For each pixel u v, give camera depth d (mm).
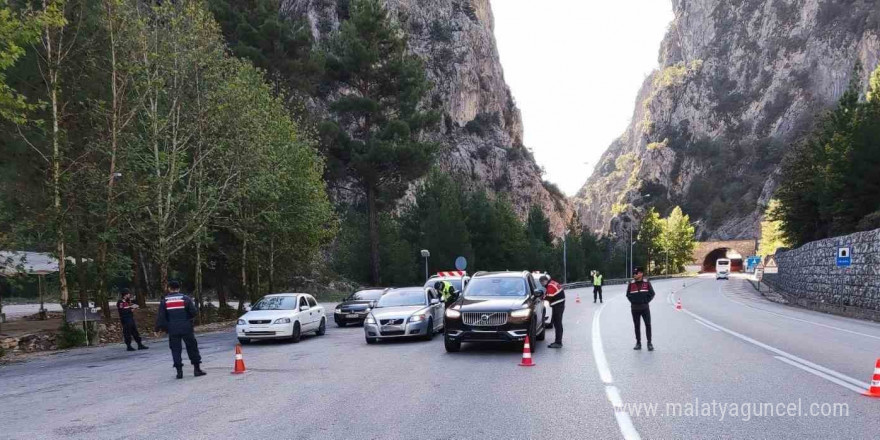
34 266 27109
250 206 27750
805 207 47406
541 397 7844
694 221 180250
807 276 36531
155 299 42031
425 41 112688
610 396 7820
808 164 46938
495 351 12984
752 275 105562
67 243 20125
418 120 46906
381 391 8562
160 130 22938
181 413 7527
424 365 11148
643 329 17250
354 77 46844
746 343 13680
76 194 20109
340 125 48562
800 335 15523
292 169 27984
